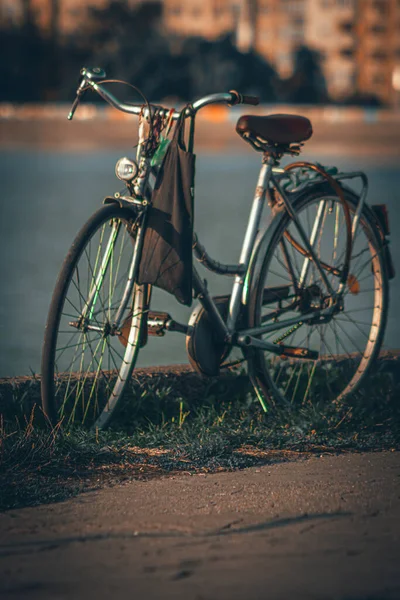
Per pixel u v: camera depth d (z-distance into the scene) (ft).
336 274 29.37
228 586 15.29
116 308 26.43
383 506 19.49
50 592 15.10
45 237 82.48
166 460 23.04
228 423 27.09
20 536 17.60
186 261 25.13
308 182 28.45
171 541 17.29
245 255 27.81
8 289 59.00
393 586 15.37
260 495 20.24
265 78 625.00
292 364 31.68
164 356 43.27
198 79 616.80
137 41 633.20
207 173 157.99
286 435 25.63
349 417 27.76
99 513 18.94
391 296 58.03
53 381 24.34
